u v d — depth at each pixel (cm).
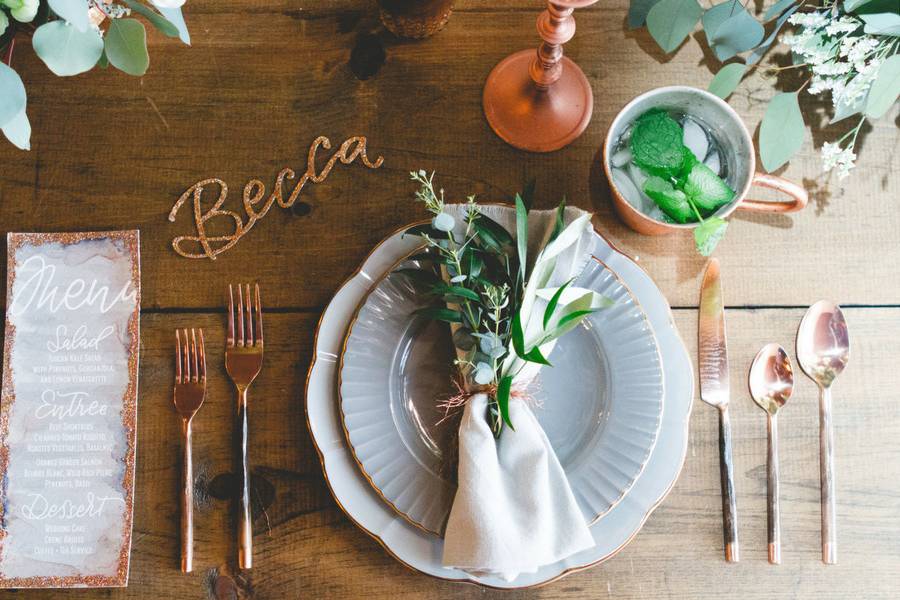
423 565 80
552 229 78
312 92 92
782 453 87
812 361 88
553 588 84
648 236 90
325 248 89
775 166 84
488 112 91
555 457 78
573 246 78
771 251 90
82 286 88
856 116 92
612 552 80
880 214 91
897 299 90
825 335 89
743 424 87
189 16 93
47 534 83
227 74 92
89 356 86
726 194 77
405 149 91
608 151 79
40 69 92
